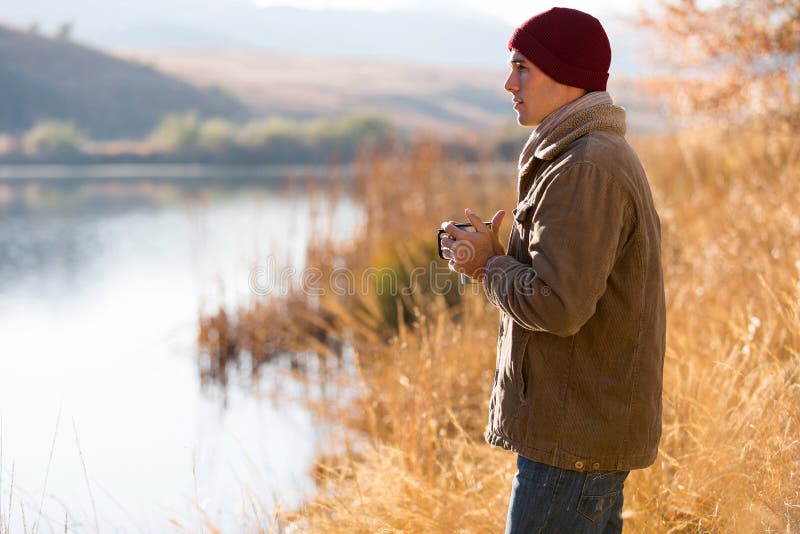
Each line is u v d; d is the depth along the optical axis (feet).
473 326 18.66
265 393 21.17
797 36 22.35
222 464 16.35
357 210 31.45
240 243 45.60
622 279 6.39
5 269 41.06
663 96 25.68
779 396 9.82
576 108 6.52
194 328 28.19
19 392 21.94
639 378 6.47
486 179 33.86
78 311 31.63
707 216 19.42
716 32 23.50
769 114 22.95
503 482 10.96
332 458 15.61
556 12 6.63
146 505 14.30
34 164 146.82
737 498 8.75
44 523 13.38
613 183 6.17
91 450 17.49
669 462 10.26
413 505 10.57
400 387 14.69
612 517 6.90
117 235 52.29
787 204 15.83
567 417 6.46
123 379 23.11
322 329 26.03
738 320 12.63
